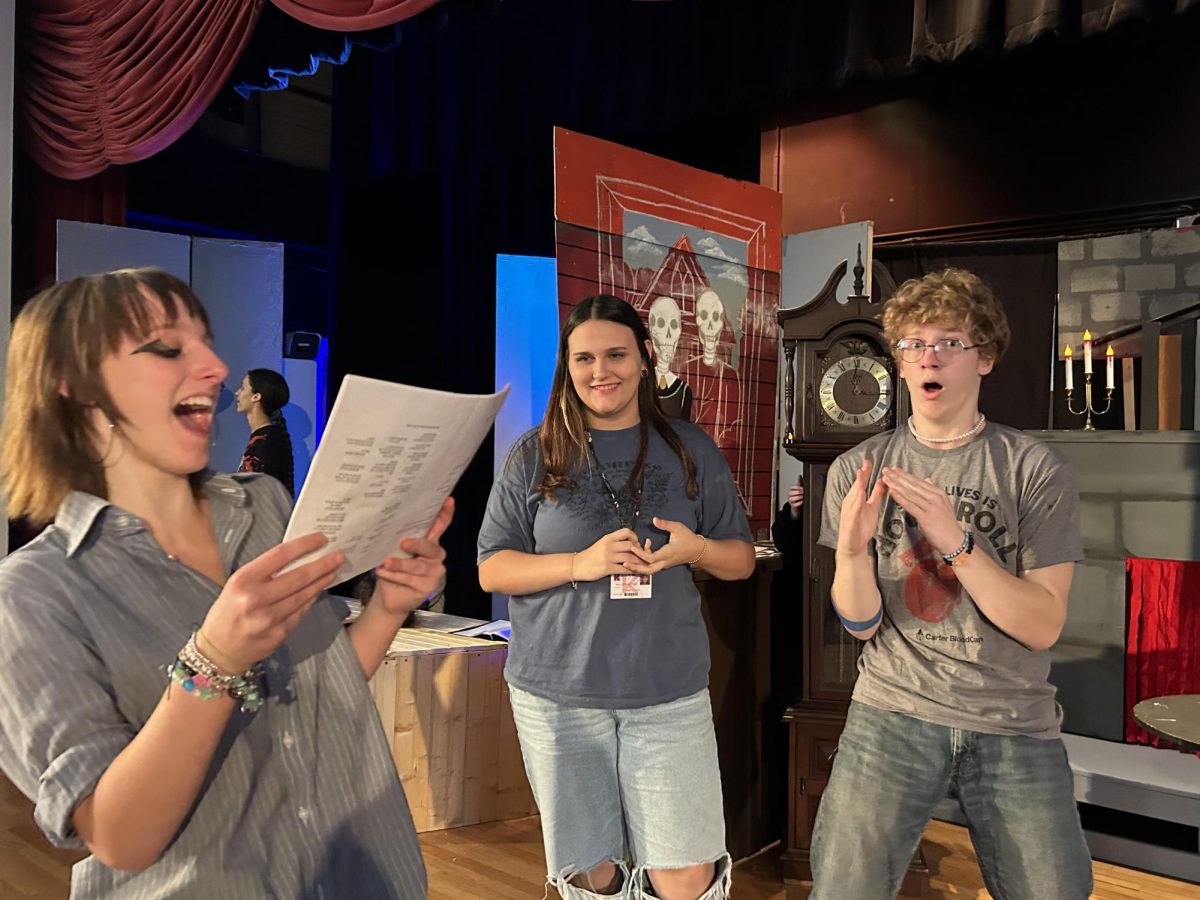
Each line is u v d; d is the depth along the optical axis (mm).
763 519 3221
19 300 5113
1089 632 3268
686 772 1918
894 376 2713
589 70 4168
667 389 2889
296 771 985
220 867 909
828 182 4078
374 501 928
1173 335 3285
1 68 4809
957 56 3064
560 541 2000
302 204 6312
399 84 5215
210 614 807
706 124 4484
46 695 812
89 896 910
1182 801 2727
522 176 5426
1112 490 3223
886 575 1753
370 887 1015
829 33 3484
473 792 3283
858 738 1740
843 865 1692
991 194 3680
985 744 1628
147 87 4551
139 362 897
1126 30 2988
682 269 2938
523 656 1988
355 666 1072
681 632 1978
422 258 5895
